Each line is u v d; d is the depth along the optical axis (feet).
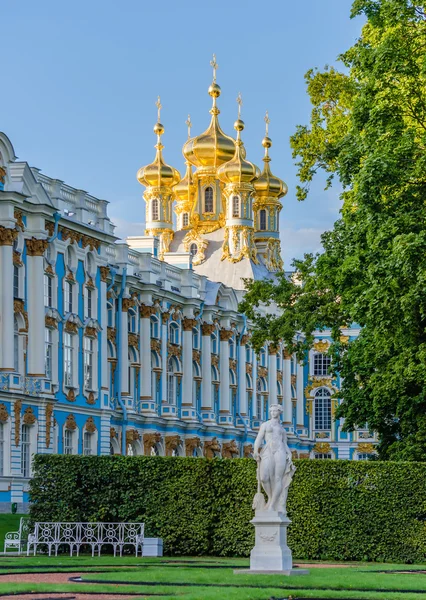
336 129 283.79
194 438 392.88
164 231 541.75
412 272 202.18
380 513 205.36
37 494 211.41
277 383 491.31
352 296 223.10
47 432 284.00
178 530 207.41
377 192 212.84
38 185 282.97
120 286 348.59
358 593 133.49
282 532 161.27
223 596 125.39
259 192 568.00
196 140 542.98
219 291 430.61
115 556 198.18
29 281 281.95
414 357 216.13
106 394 321.93
